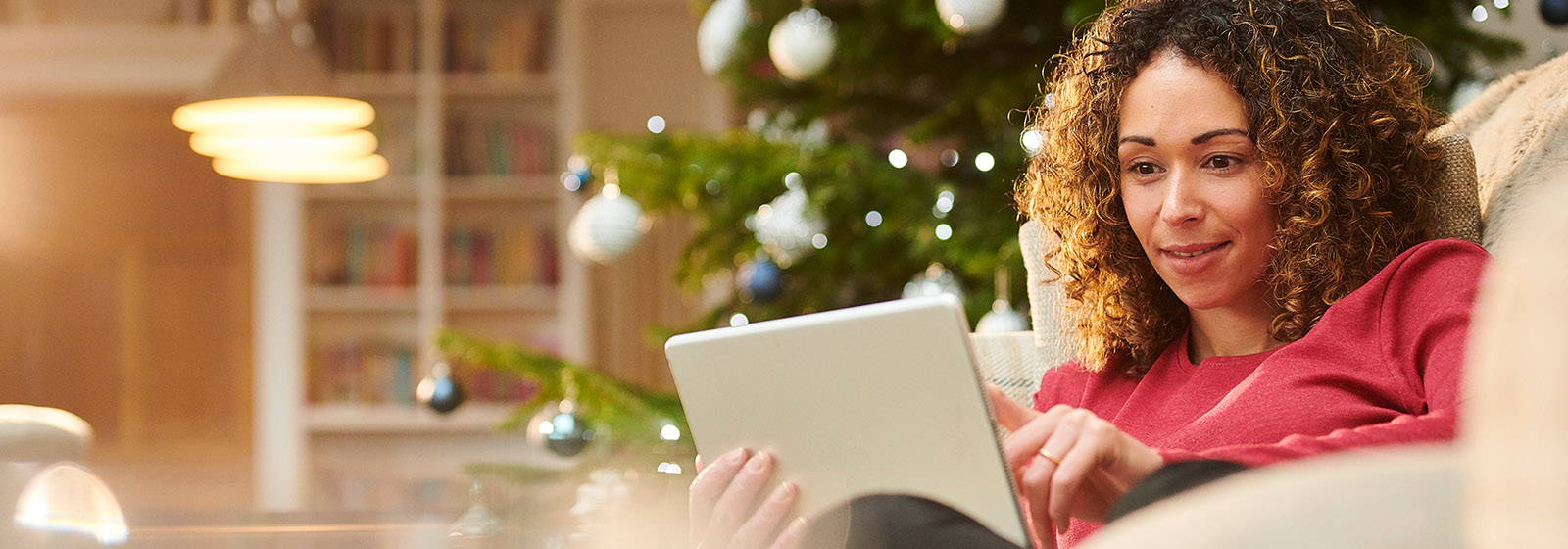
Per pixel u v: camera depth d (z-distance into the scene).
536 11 4.03
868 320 0.73
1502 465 0.24
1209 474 0.64
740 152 2.42
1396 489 0.27
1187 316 1.03
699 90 4.15
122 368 4.80
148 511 1.08
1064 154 1.04
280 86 2.49
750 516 0.78
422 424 3.87
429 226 3.94
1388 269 0.87
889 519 0.71
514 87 3.93
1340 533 0.26
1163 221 0.93
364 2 4.00
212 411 4.79
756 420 0.79
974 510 0.70
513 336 4.05
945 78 2.38
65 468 0.96
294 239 3.92
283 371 3.90
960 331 0.69
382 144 3.95
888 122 2.58
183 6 3.97
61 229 4.78
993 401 0.72
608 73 4.15
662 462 0.97
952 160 2.48
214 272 4.82
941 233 2.19
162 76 3.96
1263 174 0.90
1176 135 0.91
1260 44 0.90
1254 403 0.86
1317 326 0.88
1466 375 0.76
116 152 4.80
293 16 2.75
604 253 2.44
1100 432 0.66
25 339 4.78
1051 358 1.20
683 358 0.83
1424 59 1.95
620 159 2.45
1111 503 0.68
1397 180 0.94
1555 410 0.23
